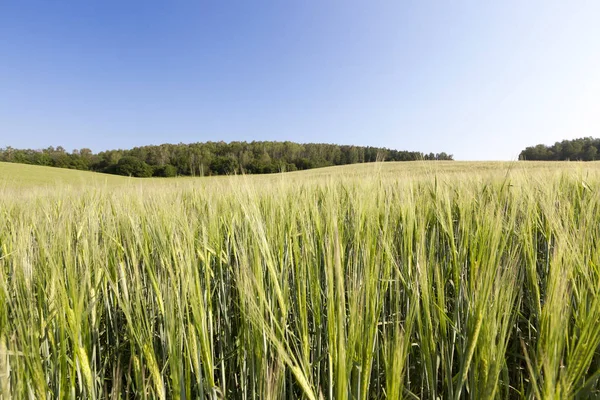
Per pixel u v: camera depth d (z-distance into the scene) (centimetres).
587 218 163
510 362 167
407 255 154
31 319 102
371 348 95
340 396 81
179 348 106
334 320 96
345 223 196
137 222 184
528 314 191
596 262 124
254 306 98
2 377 85
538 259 208
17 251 132
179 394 98
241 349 141
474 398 102
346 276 130
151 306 149
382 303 127
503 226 185
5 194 439
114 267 165
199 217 210
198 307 106
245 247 133
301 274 126
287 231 172
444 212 206
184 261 122
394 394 86
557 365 83
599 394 93
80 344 107
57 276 110
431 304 136
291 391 134
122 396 158
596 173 315
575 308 129
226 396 149
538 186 234
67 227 164
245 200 153
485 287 97
